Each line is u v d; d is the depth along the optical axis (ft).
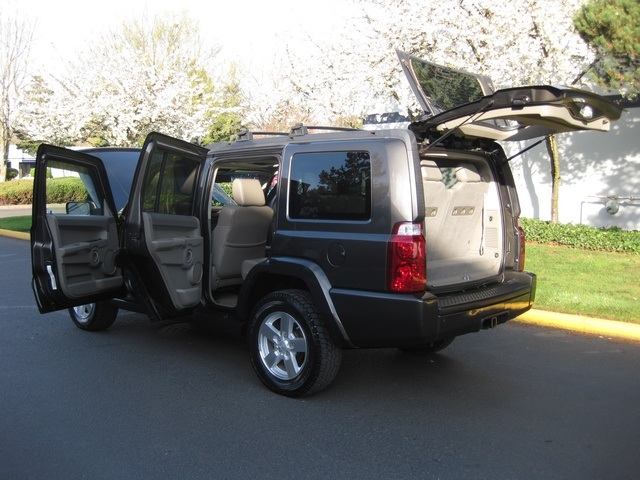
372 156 13.79
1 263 36.68
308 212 14.87
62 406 14.71
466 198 16.21
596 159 41.73
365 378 16.74
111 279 18.63
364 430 13.39
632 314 22.12
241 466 11.77
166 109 62.23
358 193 13.96
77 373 17.07
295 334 15.07
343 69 40.45
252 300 16.35
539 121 14.05
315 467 11.73
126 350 19.21
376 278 13.42
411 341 13.35
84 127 64.59
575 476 11.34
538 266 31.07
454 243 16.37
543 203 44.47
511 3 33.53
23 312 24.21
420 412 14.39
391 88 39.40
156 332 21.35
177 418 14.02
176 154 16.76
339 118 44.45
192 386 16.06
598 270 29.78
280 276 15.55
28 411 14.43
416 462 11.93
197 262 17.16
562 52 33.96
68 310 23.06
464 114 13.74
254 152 16.61
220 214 18.47
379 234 13.48
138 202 15.89
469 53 36.14
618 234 36.01
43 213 17.11
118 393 15.56
